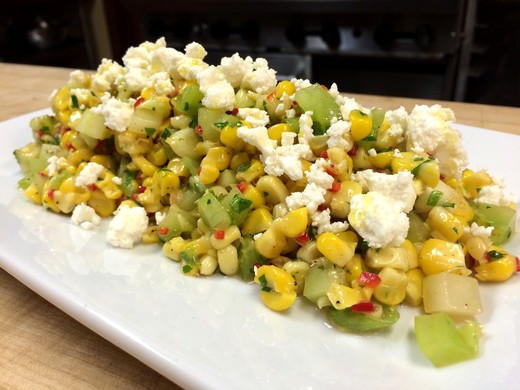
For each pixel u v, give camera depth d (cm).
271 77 16
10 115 28
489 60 39
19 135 22
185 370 10
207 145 15
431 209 13
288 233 13
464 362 10
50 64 54
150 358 10
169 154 16
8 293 15
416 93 40
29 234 15
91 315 11
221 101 15
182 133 15
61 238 15
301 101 14
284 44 41
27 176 19
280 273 12
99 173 16
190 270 13
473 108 25
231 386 9
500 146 19
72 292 12
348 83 42
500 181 16
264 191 14
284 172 13
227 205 14
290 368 10
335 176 13
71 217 16
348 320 11
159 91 16
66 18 56
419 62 39
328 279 12
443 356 10
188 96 15
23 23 51
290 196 13
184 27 45
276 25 41
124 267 14
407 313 12
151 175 16
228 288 13
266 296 12
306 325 12
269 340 11
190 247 14
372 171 13
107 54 60
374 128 15
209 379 10
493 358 10
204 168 14
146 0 45
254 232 14
